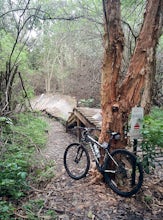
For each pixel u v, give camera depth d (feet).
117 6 10.68
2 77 21.44
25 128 21.38
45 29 42.78
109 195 11.03
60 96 43.34
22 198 10.87
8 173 11.59
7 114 19.74
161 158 13.08
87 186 11.91
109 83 11.44
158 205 10.38
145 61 11.07
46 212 9.62
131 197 10.85
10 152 15.20
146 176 12.87
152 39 10.92
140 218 9.48
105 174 11.72
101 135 12.25
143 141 11.37
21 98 25.41
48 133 25.05
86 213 9.67
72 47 46.85
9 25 26.73
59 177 13.25
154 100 28.17
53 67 51.47
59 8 25.17
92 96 40.24
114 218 9.42
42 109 39.42
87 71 42.42
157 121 11.57
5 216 8.96
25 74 28.91
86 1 24.57
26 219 9.07
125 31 25.31
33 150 17.04
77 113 23.36
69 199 10.72
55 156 17.37
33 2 22.24
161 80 29.17
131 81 11.30
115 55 11.10
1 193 10.78
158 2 10.53
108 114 11.73
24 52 26.22
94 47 39.29
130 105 11.55
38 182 12.56
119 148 11.79
